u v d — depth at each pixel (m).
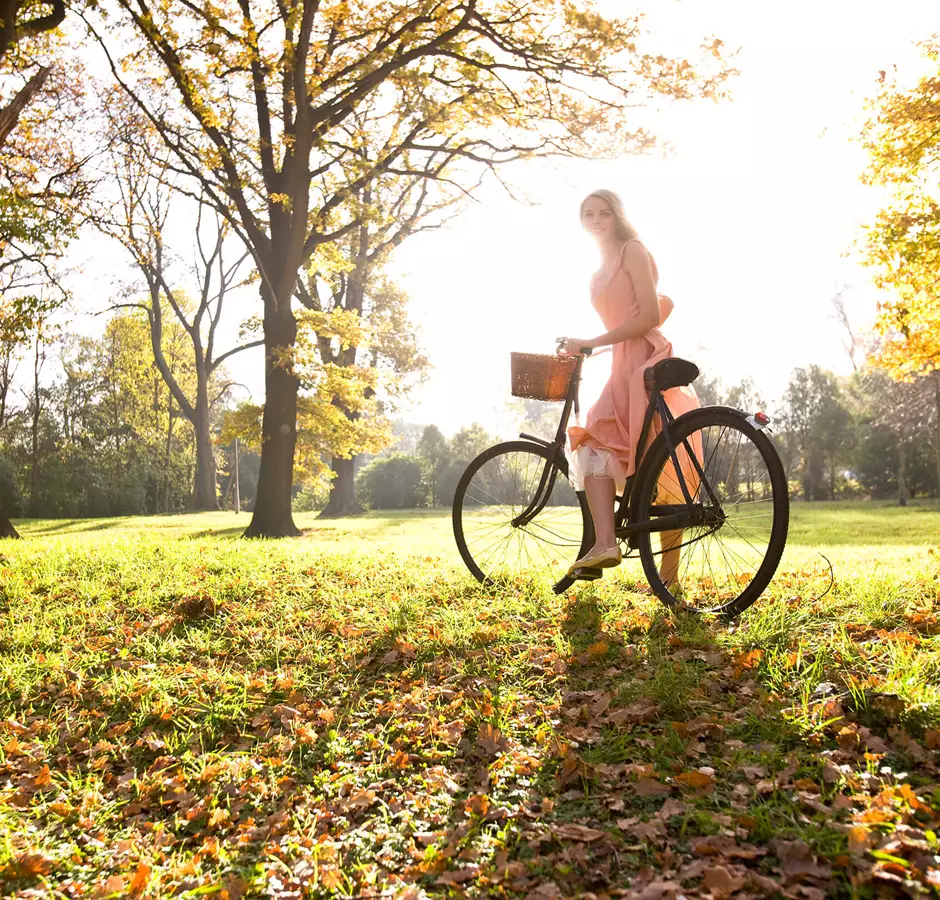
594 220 3.74
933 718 2.18
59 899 2.03
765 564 3.16
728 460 3.35
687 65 12.59
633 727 2.47
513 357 4.07
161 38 12.53
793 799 1.91
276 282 15.66
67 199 17.06
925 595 3.39
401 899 1.80
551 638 3.40
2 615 4.76
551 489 4.43
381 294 29.03
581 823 1.99
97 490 45.56
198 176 14.55
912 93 12.63
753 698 2.52
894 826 1.70
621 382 3.62
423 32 14.13
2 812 2.49
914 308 13.78
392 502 43.28
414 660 3.43
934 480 41.06
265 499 15.89
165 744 2.91
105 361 47.56
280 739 2.81
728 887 1.61
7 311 16.30
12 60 14.24
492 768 2.37
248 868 2.08
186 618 4.33
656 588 3.60
